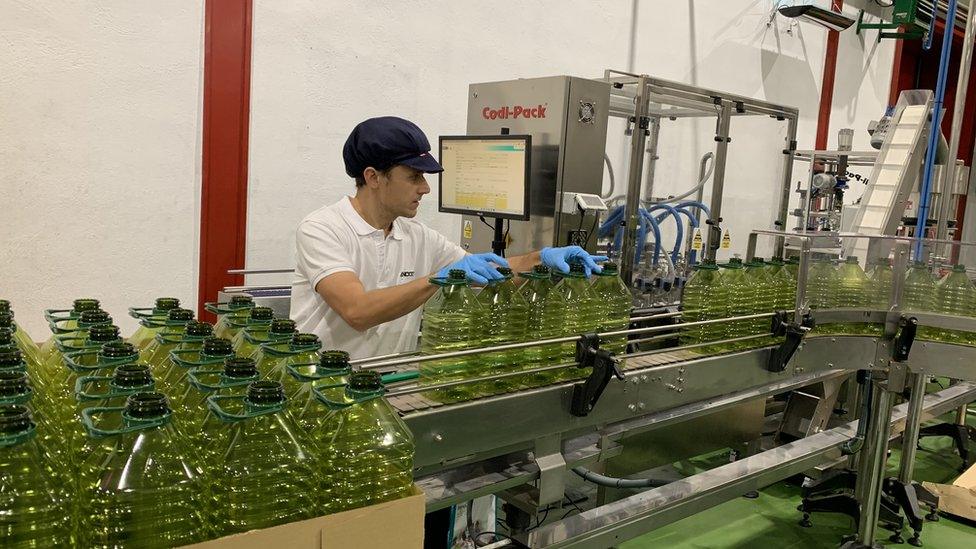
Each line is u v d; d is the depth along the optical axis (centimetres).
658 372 151
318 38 269
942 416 439
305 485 83
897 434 292
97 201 229
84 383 81
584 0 359
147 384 76
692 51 425
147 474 72
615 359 132
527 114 247
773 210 492
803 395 317
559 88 234
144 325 113
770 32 477
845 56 551
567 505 272
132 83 231
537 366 130
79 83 222
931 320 203
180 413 88
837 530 275
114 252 235
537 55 345
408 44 296
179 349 95
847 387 358
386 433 92
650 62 402
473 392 127
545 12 344
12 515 64
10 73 210
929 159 297
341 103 280
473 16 316
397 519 84
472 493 125
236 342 110
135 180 236
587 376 139
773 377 186
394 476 91
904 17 499
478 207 228
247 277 264
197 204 250
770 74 486
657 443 284
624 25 383
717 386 168
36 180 218
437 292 132
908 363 208
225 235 257
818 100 536
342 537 79
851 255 210
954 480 312
